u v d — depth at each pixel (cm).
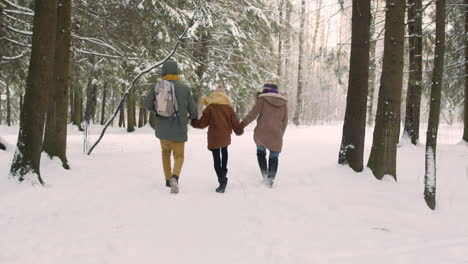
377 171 558
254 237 331
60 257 278
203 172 650
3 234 324
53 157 588
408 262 274
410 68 1020
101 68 1375
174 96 492
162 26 1302
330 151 920
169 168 523
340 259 280
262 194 494
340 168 579
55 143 591
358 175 557
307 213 412
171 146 506
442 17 450
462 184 594
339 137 1416
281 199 468
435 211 447
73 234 328
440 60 452
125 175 589
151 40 1315
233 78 1702
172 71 508
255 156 827
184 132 500
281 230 353
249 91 1827
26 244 301
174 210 411
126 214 391
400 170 689
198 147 1002
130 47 1052
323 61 1187
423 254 290
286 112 561
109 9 909
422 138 1434
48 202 423
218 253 293
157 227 354
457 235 350
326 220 388
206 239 324
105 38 930
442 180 623
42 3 479
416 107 1004
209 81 1653
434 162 461
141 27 1000
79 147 964
